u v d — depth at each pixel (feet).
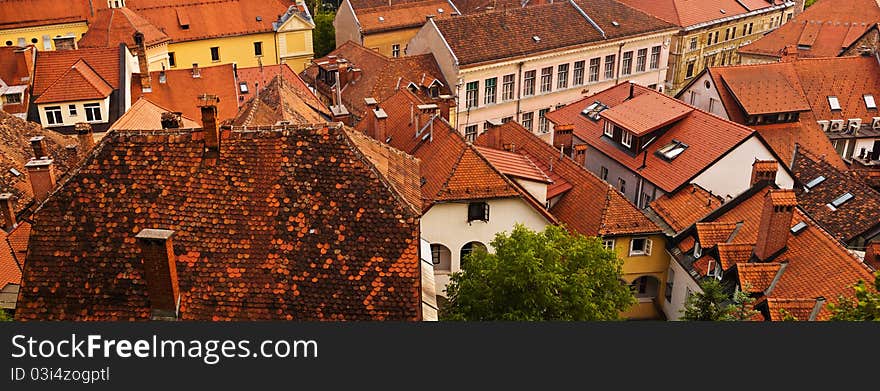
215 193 76.84
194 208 76.23
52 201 76.95
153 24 285.02
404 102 170.09
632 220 142.41
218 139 78.54
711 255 131.13
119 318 72.13
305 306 72.13
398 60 225.15
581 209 148.36
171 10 290.56
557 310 94.07
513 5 309.42
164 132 79.51
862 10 280.10
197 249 74.43
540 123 251.80
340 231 74.95
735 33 342.03
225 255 74.23
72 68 200.85
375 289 72.69
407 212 75.61
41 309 73.10
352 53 240.73
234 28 296.30
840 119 220.84
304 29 305.73
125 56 210.79
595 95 212.43
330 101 225.35
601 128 196.54
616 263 112.06
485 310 93.71
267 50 303.89
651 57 271.49
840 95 224.12
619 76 264.31
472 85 230.89
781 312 98.78
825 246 115.34
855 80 226.38
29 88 201.05
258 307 72.08
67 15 284.61
